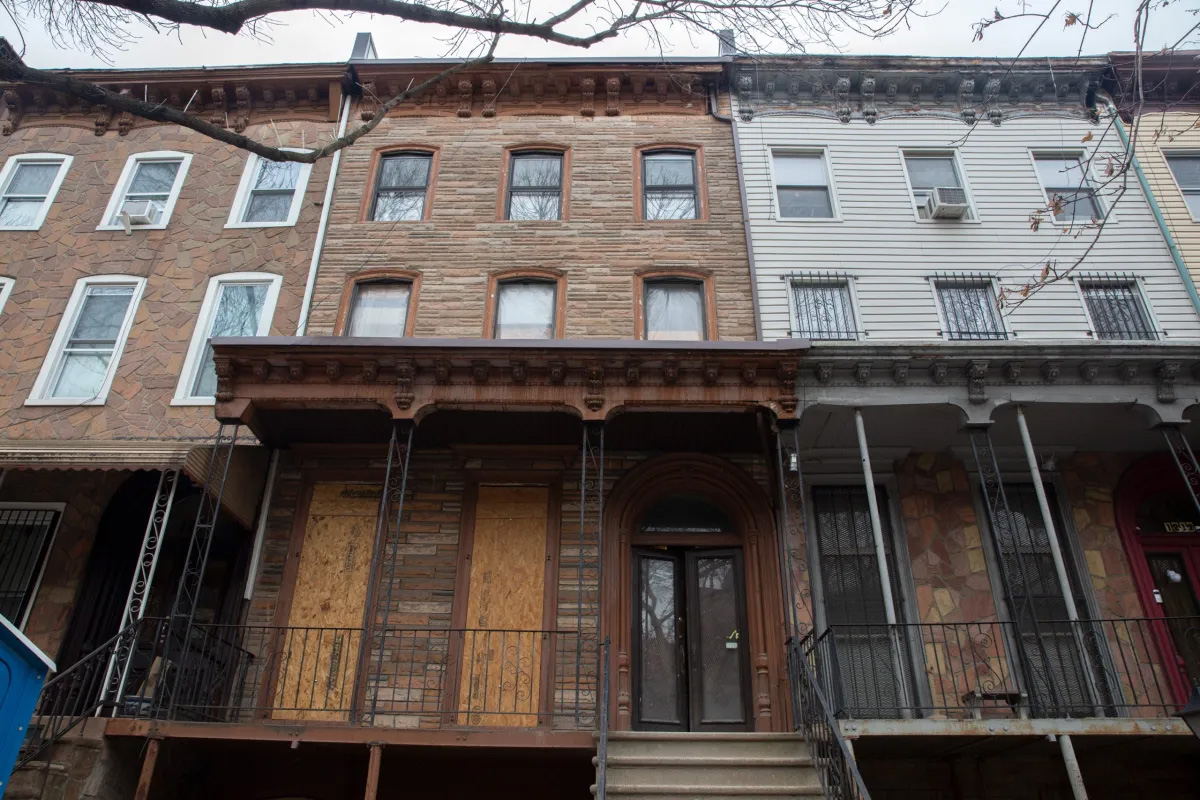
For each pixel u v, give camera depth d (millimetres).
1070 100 13602
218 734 7742
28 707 4461
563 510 10469
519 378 9391
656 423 9992
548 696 9383
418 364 9391
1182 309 11578
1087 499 10562
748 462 10711
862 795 6117
